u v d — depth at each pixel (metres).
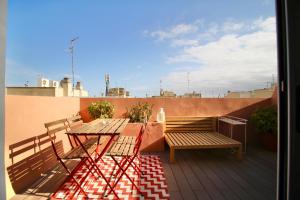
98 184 3.67
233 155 5.32
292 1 1.08
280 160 1.16
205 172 4.22
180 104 6.54
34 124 3.89
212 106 6.54
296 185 1.06
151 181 3.79
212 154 5.41
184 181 3.79
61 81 12.20
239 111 6.51
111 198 3.21
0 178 1.58
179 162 4.80
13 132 3.31
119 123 4.27
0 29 1.57
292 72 1.06
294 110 1.06
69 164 4.62
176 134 5.89
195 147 4.73
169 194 3.33
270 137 5.72
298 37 1.06
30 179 3.71
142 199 3.18
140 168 4.41
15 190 3.32
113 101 6.50
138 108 6.24
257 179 3.89
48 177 3.94
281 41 1.17
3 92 1.59
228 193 3.36
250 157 5.18
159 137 5.68
